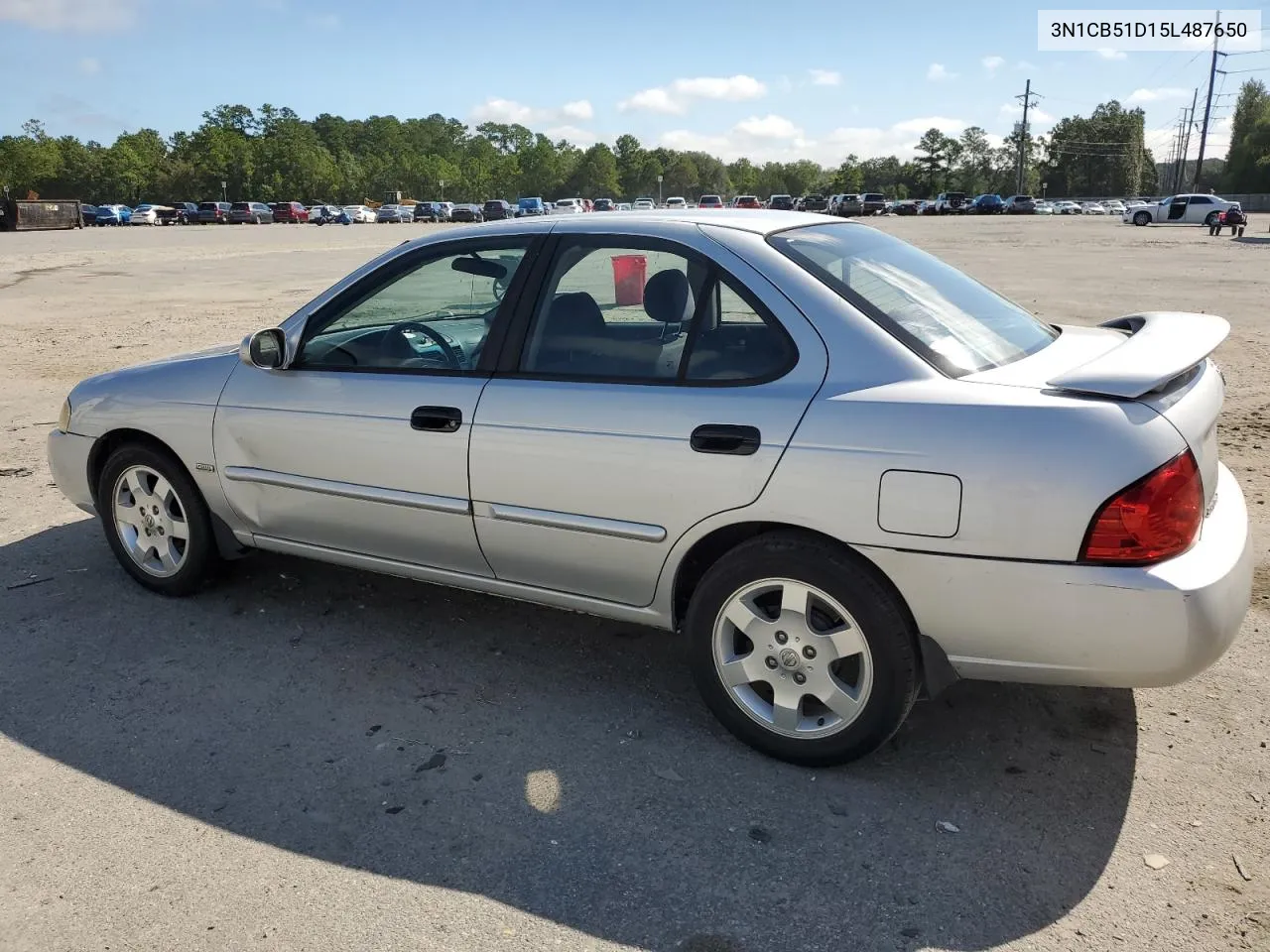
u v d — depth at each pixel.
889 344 2.88
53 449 4.58
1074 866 2.64
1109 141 124.19
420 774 3.10
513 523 3.39
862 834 2.78
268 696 3.58
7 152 118.38
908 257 3.58
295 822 2.86
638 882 2.61
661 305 3.18
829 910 2.49
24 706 3.50
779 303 3.01
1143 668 2.61
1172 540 2.58
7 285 19.64
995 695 3.53
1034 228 45.34
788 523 2.90
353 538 3.86
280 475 3.91
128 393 4.29
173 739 3.30
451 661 3.84
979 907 2.50
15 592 4.47
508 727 3.37
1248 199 79.69
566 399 3.24
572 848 2.74
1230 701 3.45
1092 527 2.56
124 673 3.74
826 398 2.86
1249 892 2.53
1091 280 18.17
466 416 3.41
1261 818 2.82
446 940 2.41
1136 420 2.60
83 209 72.06
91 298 17.23
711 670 3.18
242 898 2.55
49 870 2.66
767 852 2.71
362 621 4.20
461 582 3.72
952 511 2.67
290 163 130.38
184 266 24.86
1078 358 3.07
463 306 3.62
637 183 170.88
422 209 82.38
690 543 3.09
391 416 3.58
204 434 4.07
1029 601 2.64
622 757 3.18
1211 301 14.37
